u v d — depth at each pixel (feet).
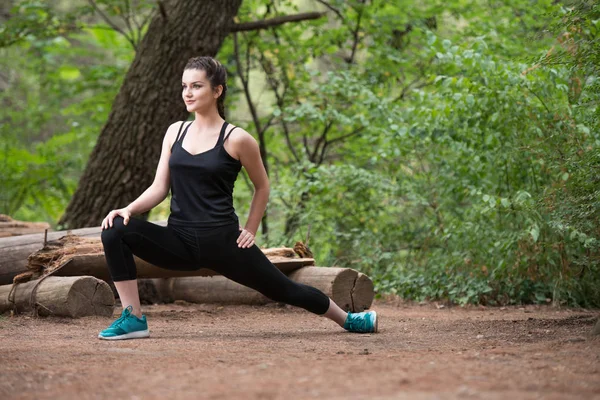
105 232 16.58
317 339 17.10
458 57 28.81
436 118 30.01
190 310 24.72
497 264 28.60
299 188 36.24
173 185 16.85
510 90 27.68
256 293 25.08
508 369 11.42
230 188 16.92
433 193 33.22
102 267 22.56
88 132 51.37
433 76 30.19
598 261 24.11
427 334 18.39
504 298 29.78
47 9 42.06
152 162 33.96
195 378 10.78
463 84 29.19
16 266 23.22
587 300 28.35
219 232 16.58
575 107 24.47
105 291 21.26
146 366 12.07
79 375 11.24
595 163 20.31
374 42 43.09
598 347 14.15
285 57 42.63
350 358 12.95
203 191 16.58
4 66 59.36
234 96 45.19
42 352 13.89
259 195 17.30
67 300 20.47
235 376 10.91
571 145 24.88
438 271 30.86
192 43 33.73
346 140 42.86
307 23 43.45
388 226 35.19
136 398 9.49
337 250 36.19
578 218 20.39
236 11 35.40
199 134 16.80
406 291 31.60
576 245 25.71
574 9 19.26
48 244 22.80
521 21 38.50
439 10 41.91
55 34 42.73
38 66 51.52
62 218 34.22
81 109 48.44
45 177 48.60
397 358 12.86
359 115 35.04
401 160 34.35
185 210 16.67
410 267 33.42
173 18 33.71
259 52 44.37
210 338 17.13
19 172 48.49
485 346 15.31
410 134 30.25
